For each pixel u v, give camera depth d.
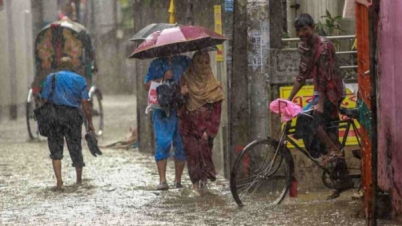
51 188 19.30
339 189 16.56
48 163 23.47
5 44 36.62
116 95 56.16
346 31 20.17
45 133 19.28
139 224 15.24
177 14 23.25
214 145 21.20
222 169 20.42
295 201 16.84
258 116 17.58
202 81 18.23
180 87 18.17
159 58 18.72
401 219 14.61
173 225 15.08
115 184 19.81
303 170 17.73
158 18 24.50
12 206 17.30
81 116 19.77
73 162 19.89
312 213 15.70
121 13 58.41
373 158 14.05
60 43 29.28
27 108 29.00
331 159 16.27
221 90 18.27
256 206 16.52
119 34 57.97
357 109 16.33
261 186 17.52
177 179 19.12
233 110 17.92
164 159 18.83
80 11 50.78
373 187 14.13
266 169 16.78
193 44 18.28
